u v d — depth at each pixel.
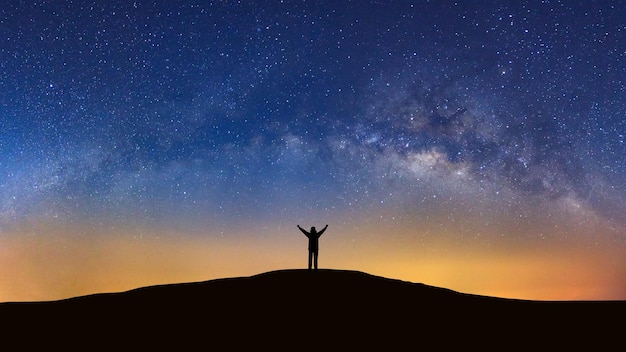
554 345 14.78
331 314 17.53
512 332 15.93
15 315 17.59
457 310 18.20
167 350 14.28
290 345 14.71
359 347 14.59
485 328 16.31
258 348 14.46
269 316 17.28
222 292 20.00
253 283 21.27
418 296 19.88
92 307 18.36
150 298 19.34
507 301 19.84
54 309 18.23
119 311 17.86
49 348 14.50
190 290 20.39
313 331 15.90
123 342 14.94
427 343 14.95
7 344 14.87
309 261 23.53
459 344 14.88
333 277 22.17
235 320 16.89
